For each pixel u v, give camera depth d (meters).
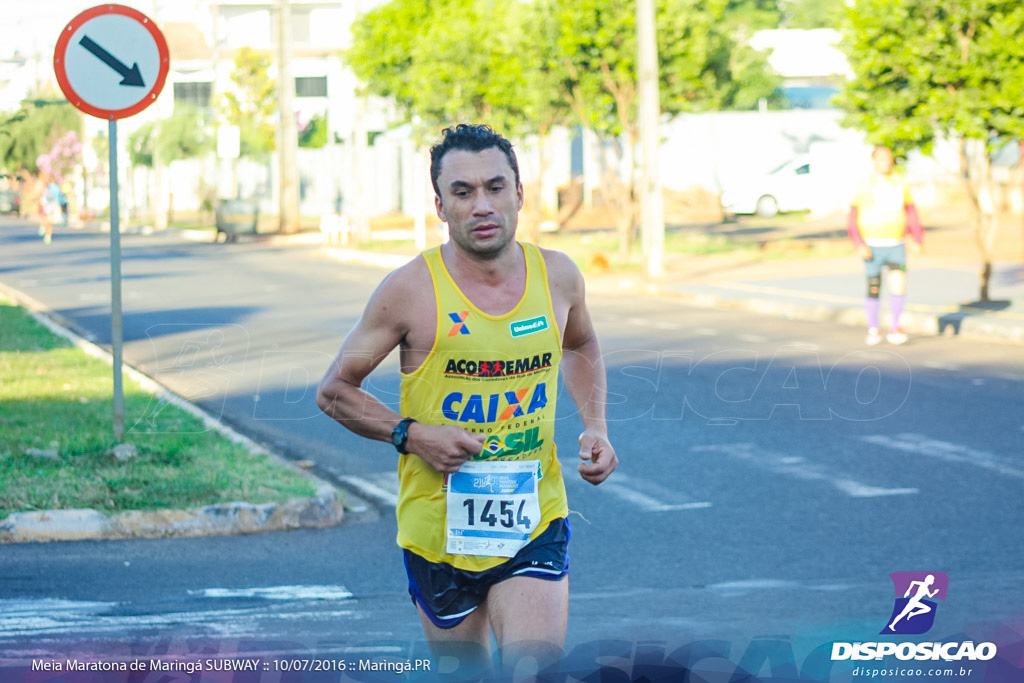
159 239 51.47
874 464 11.01
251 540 8.69
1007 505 9.55
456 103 37.12
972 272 28.33
